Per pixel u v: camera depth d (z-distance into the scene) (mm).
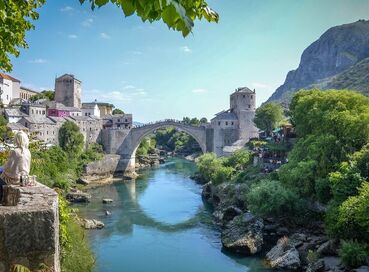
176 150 191750
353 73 194500
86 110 158750
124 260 46750
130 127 140625
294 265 41312
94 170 115062
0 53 14375
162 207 76875
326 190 48156
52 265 8508
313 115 65250
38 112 121375
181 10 4609
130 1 4844
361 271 32906
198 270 43188
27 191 9781
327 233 41531
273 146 87812
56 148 99438
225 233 54312
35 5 14602
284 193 51906
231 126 135750
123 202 82312
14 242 8117
